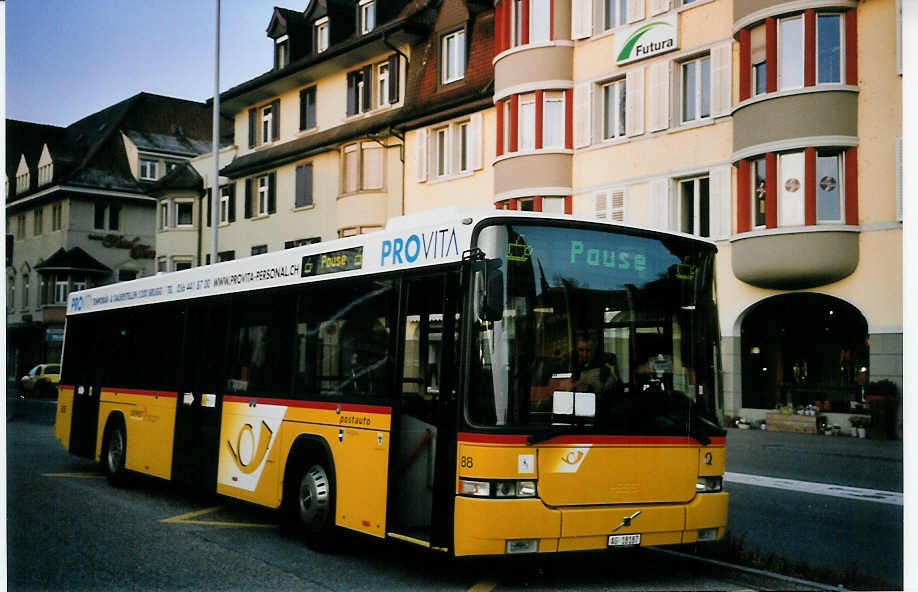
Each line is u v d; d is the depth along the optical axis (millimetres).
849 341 25094
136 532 10445
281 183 44594
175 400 12617
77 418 15695
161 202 53156
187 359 12484
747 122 24359
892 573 8586
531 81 29984
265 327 10836
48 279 62531
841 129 22938
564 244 7969
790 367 26266
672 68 26953
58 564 8766
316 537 9367
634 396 7996
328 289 9789
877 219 22531
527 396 7555
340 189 39688
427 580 8258
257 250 46094
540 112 29891
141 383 13672
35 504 12438
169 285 13297
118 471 14070
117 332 14734
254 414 10750
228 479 11148
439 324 8055
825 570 8477
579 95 29438
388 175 37656
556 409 7617
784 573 8484
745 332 26062
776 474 16062
